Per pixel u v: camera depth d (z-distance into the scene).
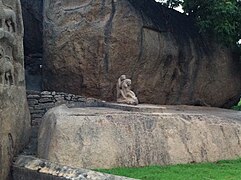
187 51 13.05
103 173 6.19
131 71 11.66
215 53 13.84
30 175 7.24
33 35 13.84
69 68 11.36
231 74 14.38
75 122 7.54
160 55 12.20
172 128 8.16
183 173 6.68
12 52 8.34
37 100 10.60
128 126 7.79
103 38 11.19
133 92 11.09
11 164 7.93
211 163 7.84
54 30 11.47
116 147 7.41
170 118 8.34
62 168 6.68
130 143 7.55
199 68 13.41
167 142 7.88
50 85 11.81
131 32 11.48
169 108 10.62
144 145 7.63
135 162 7.40
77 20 11.38
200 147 8.16
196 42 13.46
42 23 12.97
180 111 9.95
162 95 12.60
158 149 7.70
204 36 13.78
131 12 11.62
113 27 11.29
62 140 7.27
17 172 7.68
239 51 14.29
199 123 8.61
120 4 11.52
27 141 9.11
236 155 8.58
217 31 12.09
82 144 7.27
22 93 8.78
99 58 11.19
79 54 11.23
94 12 11.36
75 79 11.43
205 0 12.45
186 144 8.04
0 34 7.55
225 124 8.99
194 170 6.94
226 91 14.44
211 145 8.33
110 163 7.23
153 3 12.82
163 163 7.59
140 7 12.08
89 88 11.37
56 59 11.43
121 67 11.44
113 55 11.27
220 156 8.30
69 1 11.66
